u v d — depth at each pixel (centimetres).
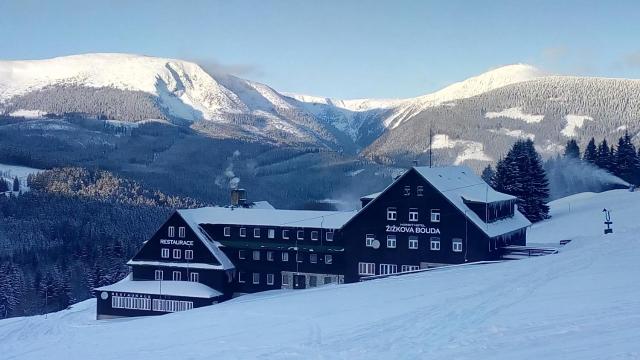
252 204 9638
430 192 7156
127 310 7688
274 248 7900
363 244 7431
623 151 16038
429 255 7138
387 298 4088
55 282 12456
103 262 13738
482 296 3725
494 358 2230
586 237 7650
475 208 7200
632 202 11762
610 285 3712
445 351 2423
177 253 7988
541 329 2638
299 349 2683
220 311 4288
